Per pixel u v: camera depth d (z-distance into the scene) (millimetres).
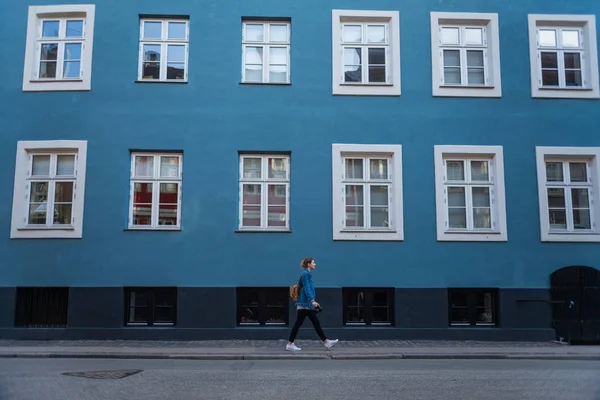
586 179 14523
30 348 12172
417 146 14227
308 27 14547
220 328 13453
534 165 14281
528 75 14555
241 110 14227
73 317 13422
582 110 14523
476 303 13953
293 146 14148
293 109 14266
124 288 13602
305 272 12117
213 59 14375
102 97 14148
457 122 14344
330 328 13484
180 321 13469
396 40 14539
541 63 14797
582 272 13836
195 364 10570
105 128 14062
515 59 14586
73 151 14086
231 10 14555
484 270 13867
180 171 14133
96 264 13617
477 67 14805
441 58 14695
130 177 14047
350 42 14711
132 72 14242
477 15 14680
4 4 14414
